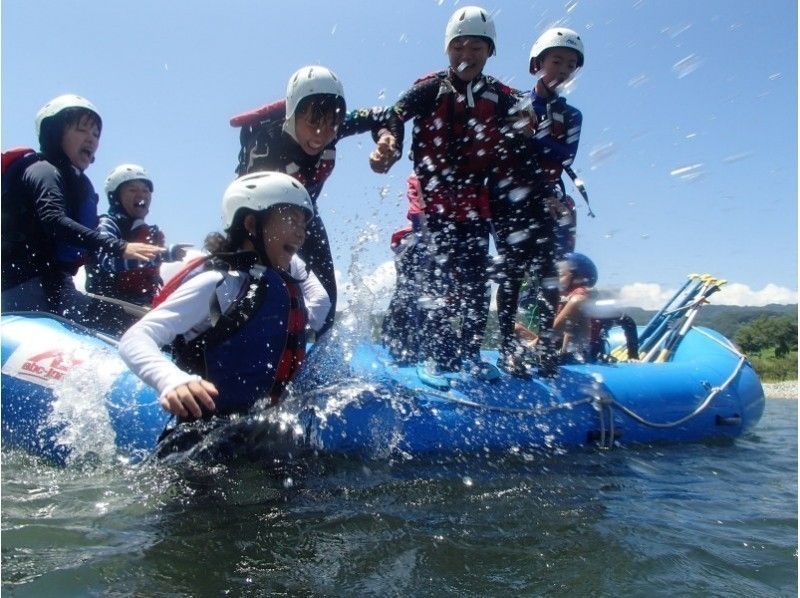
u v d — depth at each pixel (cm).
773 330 1870
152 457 260
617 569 188
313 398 298
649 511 248
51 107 422
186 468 253
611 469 315
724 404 419
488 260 383
